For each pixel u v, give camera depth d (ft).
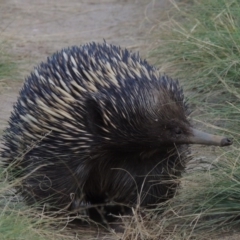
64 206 39.96
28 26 78.43
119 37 73.61
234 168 39.32
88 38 74.79
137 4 81.71
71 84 38.29
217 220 39.63
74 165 38.99
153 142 37.70
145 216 39.86
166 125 37.24
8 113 56.80
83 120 38.11
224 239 38.70
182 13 65.21
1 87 60.64
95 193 41.27
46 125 38.75
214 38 58.08
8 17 80.79
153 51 62.59
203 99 55.06
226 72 53.57
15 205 40.16
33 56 69.82
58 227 40.16
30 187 39.99
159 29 70.03
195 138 36.99
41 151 39.22
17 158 39.45
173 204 40.63
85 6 83.41
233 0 59.93
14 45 72.13
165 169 39.47
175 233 39.29
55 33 76.48
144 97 37.11
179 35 62.44
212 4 63.41
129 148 38.34
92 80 38.06
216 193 40.11
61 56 39.93
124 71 38.06
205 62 57.67
